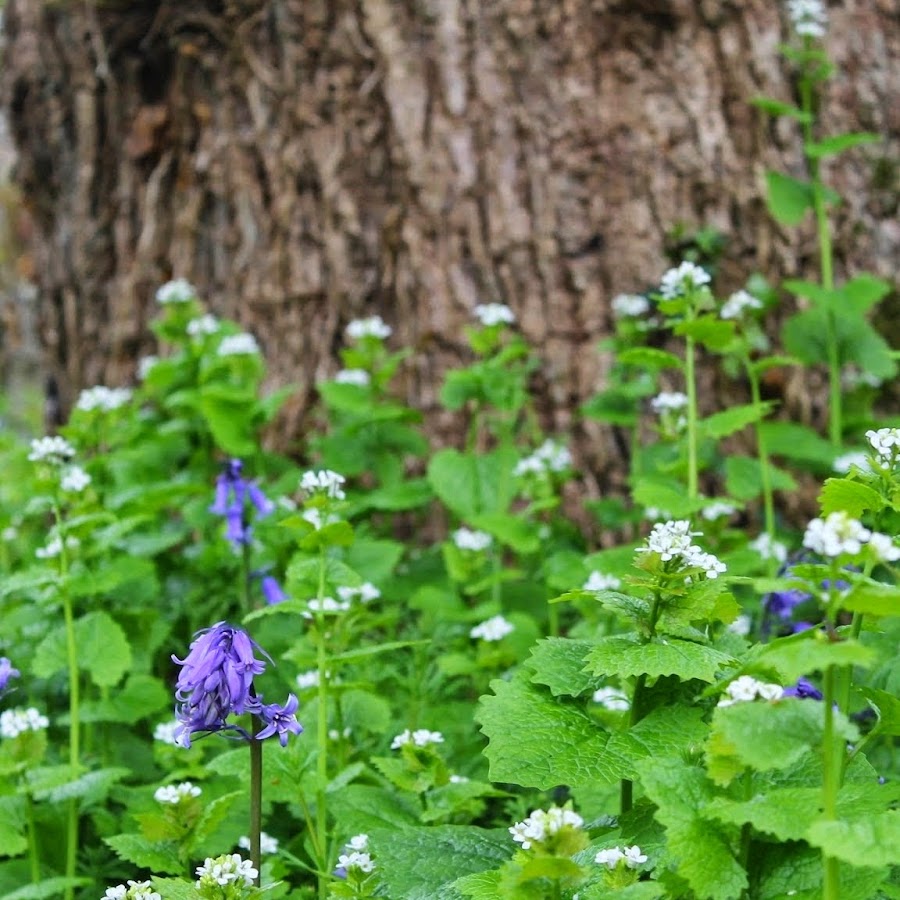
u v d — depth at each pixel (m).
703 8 1.96
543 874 1.05
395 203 2.03
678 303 1.44
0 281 4.20
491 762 1.11
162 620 1.61
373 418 1.84
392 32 2.00
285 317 2.10
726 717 1.03
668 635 1.14
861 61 2.02
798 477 1.94
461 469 1.79
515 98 1.98
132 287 2.24
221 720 1.12
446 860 1.16
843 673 1.15
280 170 2.09
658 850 1.11
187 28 2.15
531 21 1.96
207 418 1.81
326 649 1.33
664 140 1.96
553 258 1.97
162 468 1.99
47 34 2.30
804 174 1.98
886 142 2.02
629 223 1.96
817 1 1.86
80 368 2.33
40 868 1.35
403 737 1.26
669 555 1.13
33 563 1.79
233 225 2.14
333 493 1.27
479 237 1.99
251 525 1.55
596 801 1.27
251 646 1.12
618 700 1.20
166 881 1.13
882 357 1.84
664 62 1.97
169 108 2.20
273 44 2.09
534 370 1.97
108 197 2.27
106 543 1.43
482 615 1.54
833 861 1.03
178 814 1.21
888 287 1.83
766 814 1.04
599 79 1.96
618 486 1.94
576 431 1.96
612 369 1.91
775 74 1.97
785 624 1.42
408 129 2.00
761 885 1.07
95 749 1.47
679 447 1.54
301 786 1.25
